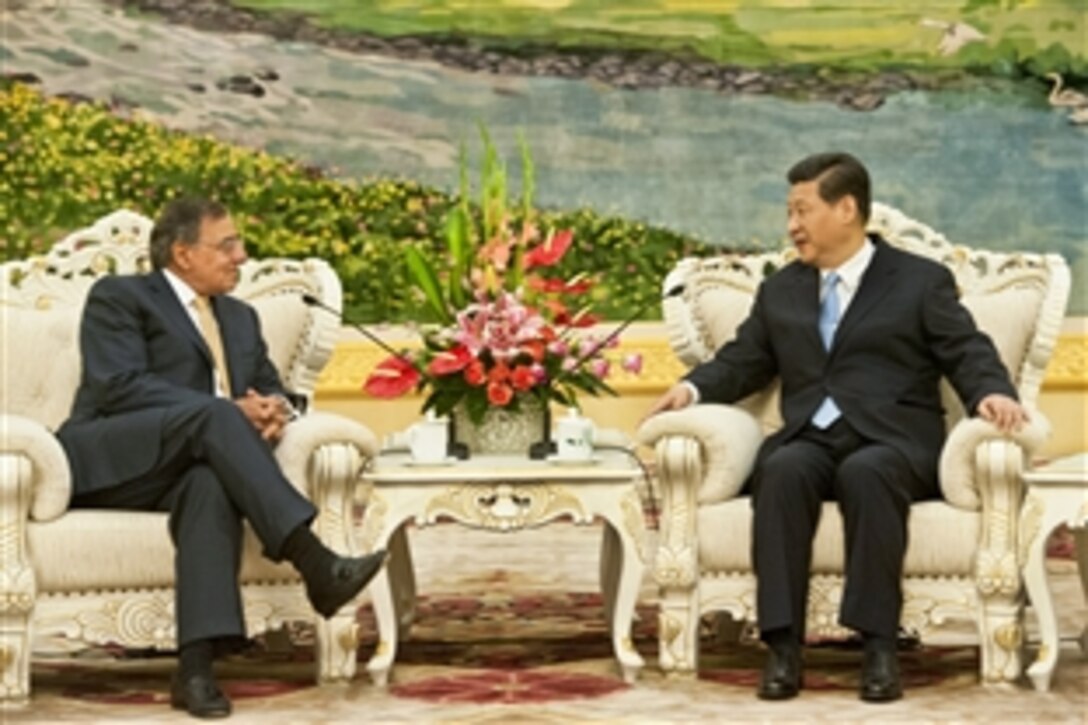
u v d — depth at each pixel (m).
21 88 12.12
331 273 6.66
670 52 12.19
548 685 5.87
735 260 6.68
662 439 5.89
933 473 5.91
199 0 12.15
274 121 12.16
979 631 5.77
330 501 5.89
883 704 5.53
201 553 5.57
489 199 6.60
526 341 6.21
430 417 6.30
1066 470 5.75
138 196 12.16
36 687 5.96
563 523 10.27
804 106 12.18
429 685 5.90
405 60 12.18
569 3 12.20
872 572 5.64
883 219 6.55
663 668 5.94
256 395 5.90
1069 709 5.44
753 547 5.77
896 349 6.11
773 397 6.44
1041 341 6.32
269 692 5.82
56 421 6.30
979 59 12.14
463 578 8.27
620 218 12.16
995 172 12.16
